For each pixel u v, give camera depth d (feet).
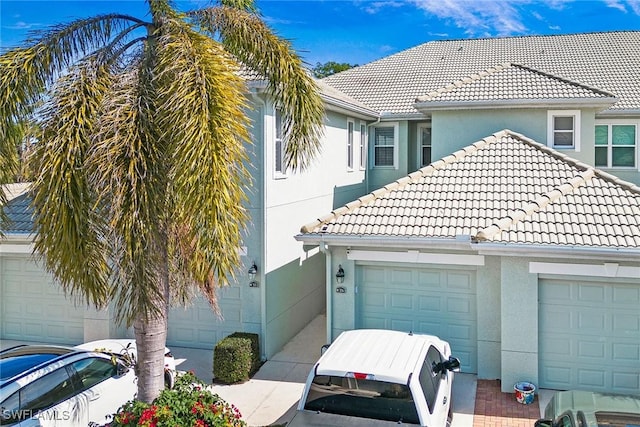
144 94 26.45
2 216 30.68
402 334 34.12
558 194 42.34
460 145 58.59
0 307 53.93
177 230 27.66
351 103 64.69
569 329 39.73
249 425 35.55
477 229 40.29
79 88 26.55
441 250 41.98
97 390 31.91
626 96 67.36
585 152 55.77
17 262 53.36
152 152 25.67
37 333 53.21
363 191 76.54
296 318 55.57
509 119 57.36
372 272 44.32
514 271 39.55
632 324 38.81
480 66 86.12
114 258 25.35
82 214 25.03
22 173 27.37
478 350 42.01
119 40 30.89
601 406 26.07
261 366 46.52
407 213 43.27
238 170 29.68
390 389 27.20
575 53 84.79
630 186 42.50
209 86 25.71
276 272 50.26
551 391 39.73
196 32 28.58
